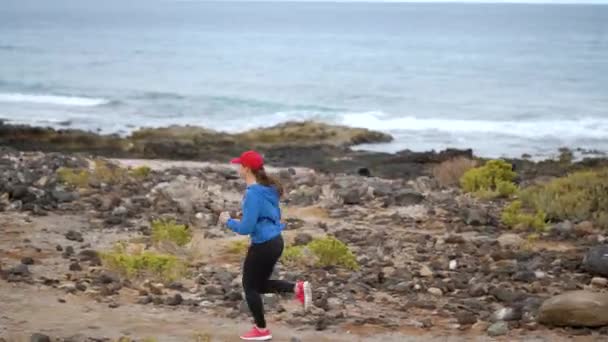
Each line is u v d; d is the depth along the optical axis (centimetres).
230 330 1277
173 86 11450
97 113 8581
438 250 1967
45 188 2573
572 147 6588
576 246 2047
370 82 12112
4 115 8212
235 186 2875
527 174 4719
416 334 1299
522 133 7306
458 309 1448
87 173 2806
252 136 6512
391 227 2280
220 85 11631
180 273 1630
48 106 9044
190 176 3109
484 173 3066
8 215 2189
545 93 10888
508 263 1806
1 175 2672
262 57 16975
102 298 1449
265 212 1163
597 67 15000
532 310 1412
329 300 1483
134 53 17762
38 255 1778
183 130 6656
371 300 1503
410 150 6166
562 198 2503
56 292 1476
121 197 2538
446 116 8638
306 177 3191
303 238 2017
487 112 8962
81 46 19775
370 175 4706
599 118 8450
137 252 1798
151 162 4488
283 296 1515
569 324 1324
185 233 1919
